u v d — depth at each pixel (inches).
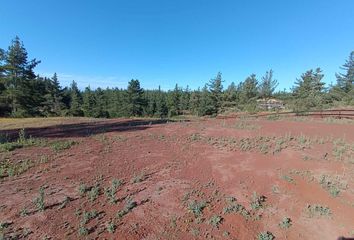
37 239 275.4
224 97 2059.5
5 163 465.7
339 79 1923.0
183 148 580.1
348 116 991.6
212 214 337.4
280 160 479.2
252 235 309.0
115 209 334.3
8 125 982.4
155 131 784.9
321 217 334.6
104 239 282.8
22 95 1694.1
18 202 337.7
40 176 420.2
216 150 561.3
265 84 1943.9
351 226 318.0
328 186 388.8
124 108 2153.1
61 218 310.0
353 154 493.0
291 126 767.1
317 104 1509.6
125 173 439.5
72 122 1051.9
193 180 419.2
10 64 1673.2
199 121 1008.2
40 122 1065.5
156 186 397.4
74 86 2669.8
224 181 417.1
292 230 317.7
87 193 367.9
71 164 475.2
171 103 2372.0
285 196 375.6
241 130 740.0
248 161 485.7
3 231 282.8
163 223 316.8
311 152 511.8
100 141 652.1
